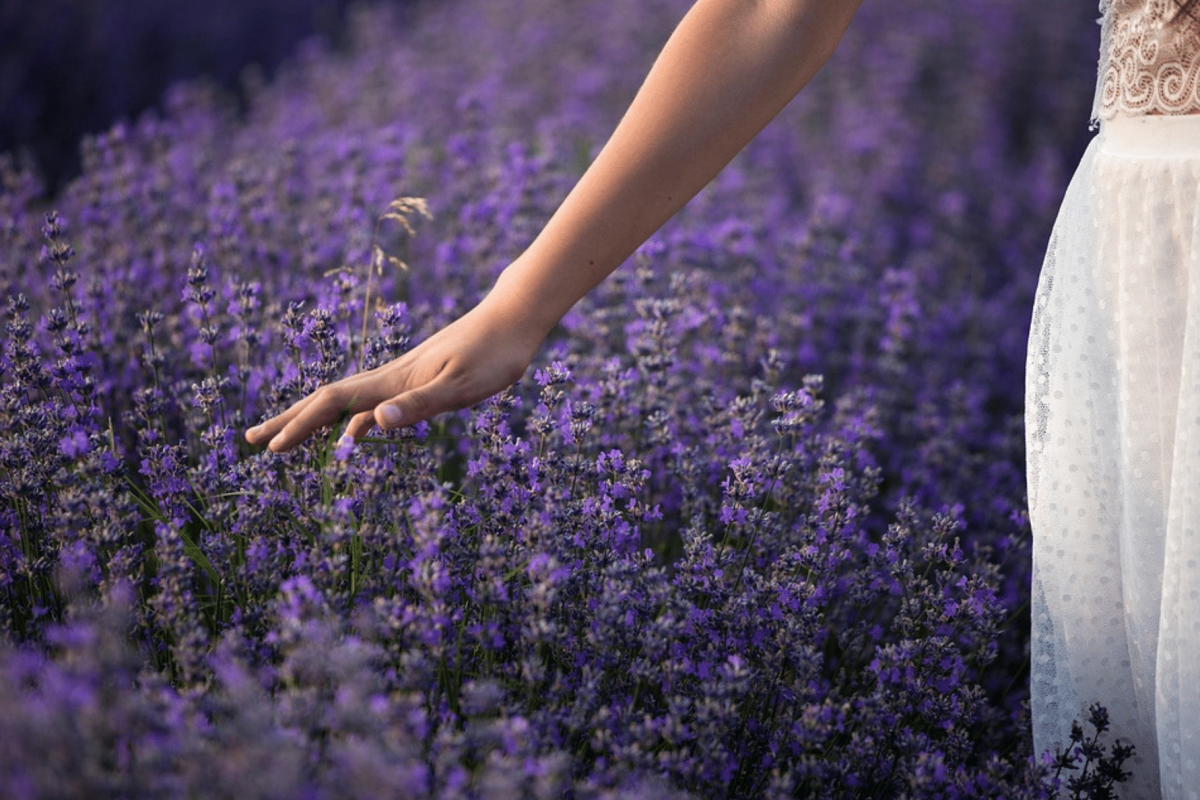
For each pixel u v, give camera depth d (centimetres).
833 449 261
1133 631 230
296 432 227
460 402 228
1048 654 236
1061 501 233
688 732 225
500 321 229
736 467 246
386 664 223
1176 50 222
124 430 266
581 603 236
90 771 199
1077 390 232
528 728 215
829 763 227
